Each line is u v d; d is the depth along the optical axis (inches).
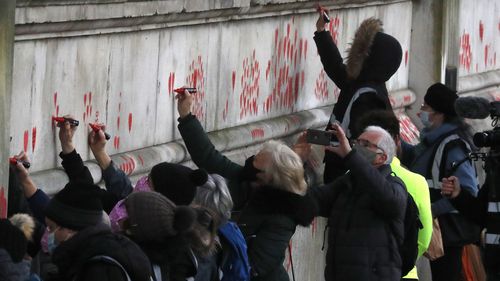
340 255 450.0
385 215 445.1
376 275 447.2
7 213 395.2
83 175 425.1
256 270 412.5
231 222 401.1
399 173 475.2
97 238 332.8
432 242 527.5
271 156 416.8
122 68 469.1
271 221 415.2
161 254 350.6
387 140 452.4
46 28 425.1
